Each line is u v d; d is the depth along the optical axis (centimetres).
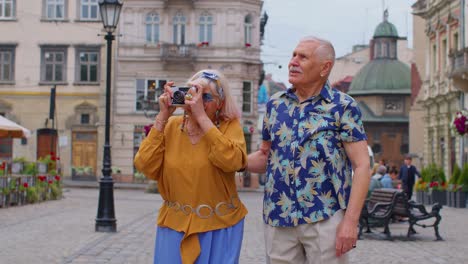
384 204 1475
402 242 1414
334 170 482
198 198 504
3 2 4947
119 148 4888
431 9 3997
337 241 473
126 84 4916
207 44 4847
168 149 513
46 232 1459
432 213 1483
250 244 1329
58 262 1030
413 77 5750
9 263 1012
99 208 1512
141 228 1603
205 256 504
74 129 4875
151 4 4903
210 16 4888
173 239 509
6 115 4903
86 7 4928
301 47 491
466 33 3375
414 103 5722
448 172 3697
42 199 2588
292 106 497
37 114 4897
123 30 4919
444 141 3794
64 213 2000
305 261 504
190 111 501
